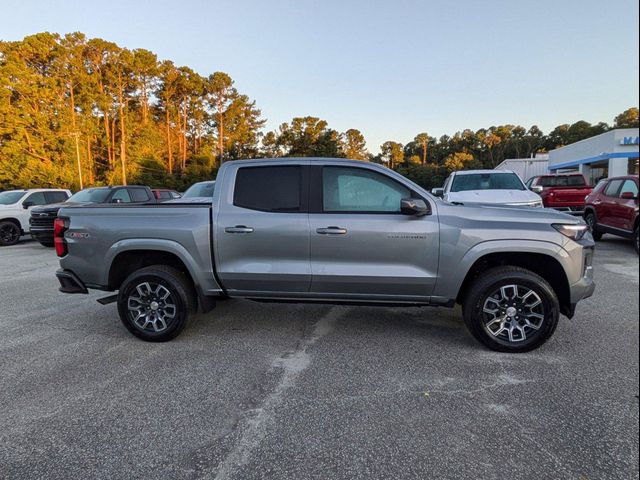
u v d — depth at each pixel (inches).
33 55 1697.8
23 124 1478.8
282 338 161.0
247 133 2544.3
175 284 154.8
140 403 112.9
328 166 153.8
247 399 114.4
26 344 157.8
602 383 119.9
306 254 150.3
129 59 2010.3
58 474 85.2
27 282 275.4
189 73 2347.4
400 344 152.9
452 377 125.3
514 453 89.4
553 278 148.0
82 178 1656.0
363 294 150.8
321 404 110.9
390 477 82.9
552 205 508.1
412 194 149.3
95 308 209.3
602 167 1039.6
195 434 98.4
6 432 100.1
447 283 144.8
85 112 1862.7
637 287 229.8
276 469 85.8
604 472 83.0
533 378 123.8
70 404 112.8
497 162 3216.0
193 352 148.1
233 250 153.5
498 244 140.6
